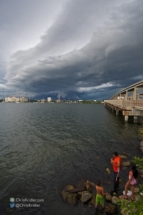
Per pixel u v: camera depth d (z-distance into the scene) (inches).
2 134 964.6
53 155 600.4
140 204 285.3
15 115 2190.0
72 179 417.7
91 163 523.2
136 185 379.2
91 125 1328.7
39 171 465.4
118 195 343.9
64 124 1386.6
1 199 337.1
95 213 290.2
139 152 629.0
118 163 372.2
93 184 386.0
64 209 303.0
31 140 825.5
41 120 1656.0
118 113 2137.1
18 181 408.2
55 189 371.6
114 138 864.3
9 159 557.3
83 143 768.9
